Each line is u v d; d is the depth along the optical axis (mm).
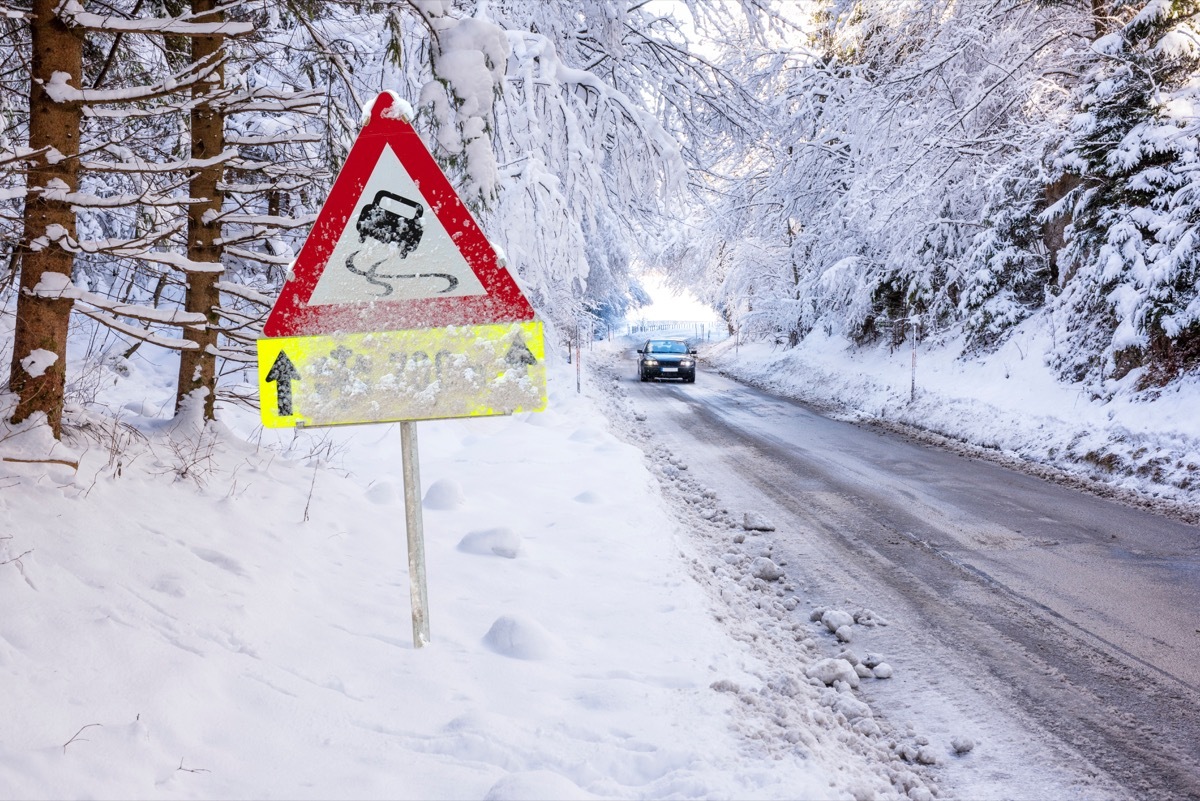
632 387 26219
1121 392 13031
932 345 21547
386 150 3348
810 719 3908
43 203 4594
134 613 3662
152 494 4996
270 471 6633
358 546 5734
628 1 15000
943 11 19109
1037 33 18281
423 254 3402
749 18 16578
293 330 3381
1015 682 4801
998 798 3588
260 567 4695
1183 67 14508
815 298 30188
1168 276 12570
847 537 8102
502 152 12820
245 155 9789
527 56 12836
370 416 3426
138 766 2760
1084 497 10047
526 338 3453
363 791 2908
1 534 3709
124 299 7184
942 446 14383
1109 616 5875
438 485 7473
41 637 3238
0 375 7293
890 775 3648
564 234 12758
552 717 3596
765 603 6039
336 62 6742
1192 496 9648
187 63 7496
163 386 11617
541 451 10836
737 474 11453
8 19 5160
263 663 3695
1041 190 18734
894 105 19094
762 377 30953
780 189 28391
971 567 7090
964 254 20422
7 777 2514
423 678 3842
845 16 23875
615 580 5715
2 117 6023
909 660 5133
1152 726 4258
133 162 4840
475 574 5598
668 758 3246
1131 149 14016
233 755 3023
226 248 6930
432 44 6363
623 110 13961
